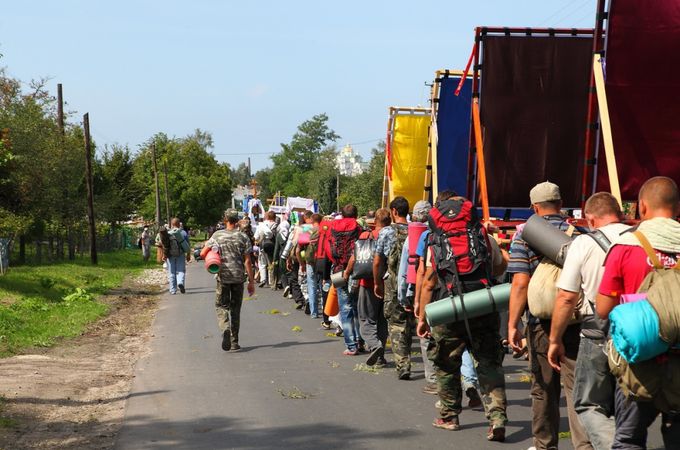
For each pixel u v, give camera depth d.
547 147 12.66
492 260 7.02
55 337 13.38
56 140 38.78
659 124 10.22
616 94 10.15
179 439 6.97
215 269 11.55
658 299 4.33
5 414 7.79
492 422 6.70
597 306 4.75
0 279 21.28
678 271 4.45
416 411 7.88
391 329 9.55
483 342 6.79
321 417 7.69
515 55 12.45
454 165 16.09
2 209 27.73
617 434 4.75
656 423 7.25
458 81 15.67
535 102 12.54
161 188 82.50
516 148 12.66
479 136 12.39
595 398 5.17
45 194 36.53
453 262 6.80
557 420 6.04
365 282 10.17
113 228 57.06
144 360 11.16
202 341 12.92
